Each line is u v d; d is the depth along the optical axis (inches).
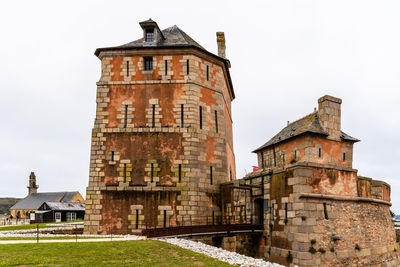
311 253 737.6
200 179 1075.3
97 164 1072.2
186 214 1026.1
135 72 1144.8
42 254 530.3
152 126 1101.1
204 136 1122.7
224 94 1309.1
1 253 529.7
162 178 1055.0
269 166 1098.1
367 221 906.7
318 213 781.9
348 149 955.3
